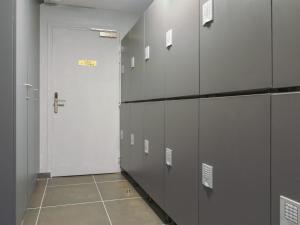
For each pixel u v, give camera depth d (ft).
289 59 3.26
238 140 4.26
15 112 6.17
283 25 3.34
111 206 8.80
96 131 13.20
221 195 4.72
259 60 3.77
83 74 12.97
